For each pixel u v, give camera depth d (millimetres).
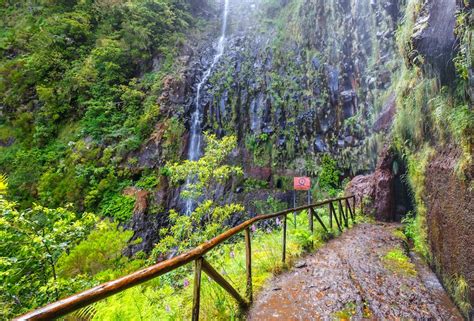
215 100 16297
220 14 23219
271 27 18688
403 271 4316
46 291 4348
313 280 3855
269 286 3611
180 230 6629
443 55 3639
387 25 10055
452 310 3215
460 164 3199
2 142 14500
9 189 12281
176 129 14930
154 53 18391
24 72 15844
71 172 12984
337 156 13312
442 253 3924
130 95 15695
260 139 14875
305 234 5691
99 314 2854
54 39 16516
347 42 13297
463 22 3041
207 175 7855
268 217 3930
